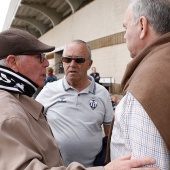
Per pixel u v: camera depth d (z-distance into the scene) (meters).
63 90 1.85
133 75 0.89
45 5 19.52
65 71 1.86
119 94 9.52
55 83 2.00
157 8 0.87
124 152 0.85
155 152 0.71
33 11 21.34
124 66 9.38
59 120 1.79
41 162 0.83
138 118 0.74
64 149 1.74
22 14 22.84
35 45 1.11
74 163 0.81
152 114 0.71
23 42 1.08
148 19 0.89
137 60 0.91
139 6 0.92
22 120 0.88
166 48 0.83
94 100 1.86
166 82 0.74
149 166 0.71
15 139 0.81
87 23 13.40
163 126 0.70
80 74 1.79
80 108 1.80
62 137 1.75
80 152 1.75
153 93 0.73
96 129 1.83
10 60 1.06
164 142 0.71
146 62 0.84
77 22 15.15
